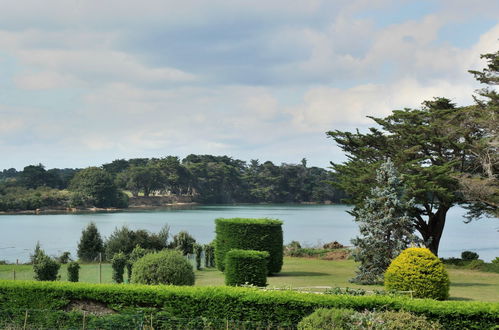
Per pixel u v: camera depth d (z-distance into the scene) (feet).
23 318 51.39
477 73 114.01
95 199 504.43
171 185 614.34
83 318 48.78
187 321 49.78
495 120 110.73
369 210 81.25
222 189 630.33
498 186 110.11
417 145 116.26
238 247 94.43
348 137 124.57
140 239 124.67
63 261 121.19
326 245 140.87
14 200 463.01
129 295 51.44
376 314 44.91
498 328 44.80
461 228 361.10
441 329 45.32
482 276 95.50
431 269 62.39
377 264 78.18
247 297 49.32
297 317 48.34
